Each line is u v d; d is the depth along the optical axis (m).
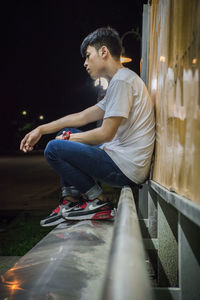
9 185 12.77
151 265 2.60
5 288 1.16
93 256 1.52
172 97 1.75
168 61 1.96
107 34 2.66
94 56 2.68
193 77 1.20
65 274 1.25
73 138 2.54
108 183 2.58
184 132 1.37
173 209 2.24
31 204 8.56
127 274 0.54
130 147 2.51
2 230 5.82
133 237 0.82
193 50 1.22
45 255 1.58
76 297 1.04
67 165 2.45
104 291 0.50
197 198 1.09
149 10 3.89
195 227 1.39
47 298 1.04
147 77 4.06
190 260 1.38
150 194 3.07
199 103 1.09
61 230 2.19
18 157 35.50
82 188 2.49
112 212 2.50
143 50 4.38
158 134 2.41
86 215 2.48
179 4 1.58
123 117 2.42
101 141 2.47
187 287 1.38
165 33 2.15
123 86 2.45
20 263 1.50
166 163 1.93
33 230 5.76
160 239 2.36
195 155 1.14
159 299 1.43
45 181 14.02
